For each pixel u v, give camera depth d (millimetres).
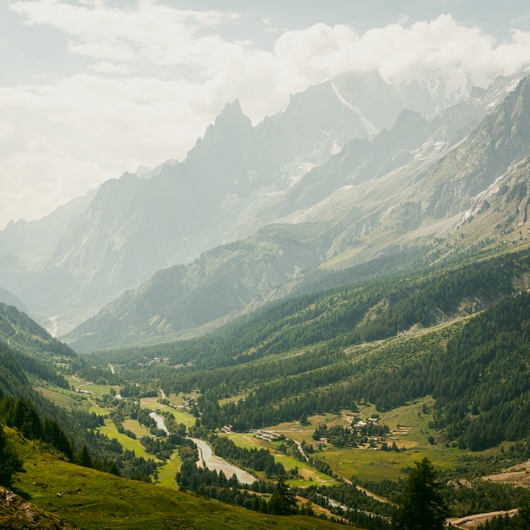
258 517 148250
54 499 122875
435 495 140500
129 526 115125
